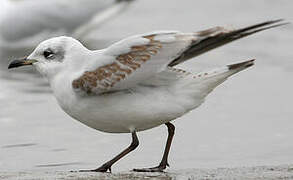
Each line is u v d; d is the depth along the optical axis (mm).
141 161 12547
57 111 15422
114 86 10172
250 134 13867
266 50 19562
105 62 10242
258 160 12328
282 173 10477
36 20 22297
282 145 13195
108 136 13953
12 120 14844
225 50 19609
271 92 16500
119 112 10320
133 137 10609
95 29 22516
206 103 15891
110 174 10492
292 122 14516
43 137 13859
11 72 18578
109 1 22469
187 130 14195
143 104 10258
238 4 23625
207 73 10391
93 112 10406
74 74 10438
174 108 10344
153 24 22484
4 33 22297
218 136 13836
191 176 10383
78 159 12688
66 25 22297
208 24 21906
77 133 14109
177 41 10164
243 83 17234
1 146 13406
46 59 10734
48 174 10562
